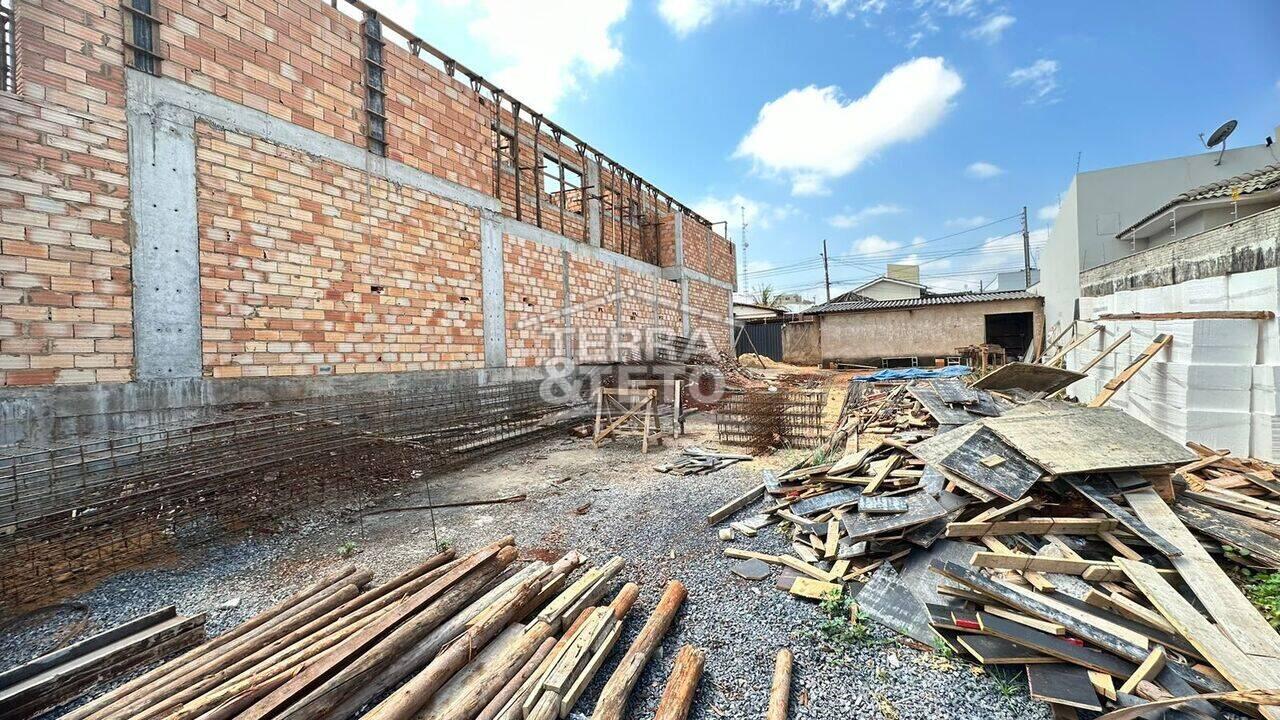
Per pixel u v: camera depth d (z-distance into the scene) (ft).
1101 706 6.54
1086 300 31.27
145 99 14.01
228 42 15.74
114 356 13.33
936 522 10.62
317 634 8.11
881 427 23.11
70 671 7.41
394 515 15.42
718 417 27.35
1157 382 18.19
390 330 20.31
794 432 25.31
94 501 12.05
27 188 12.08
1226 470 13.29
